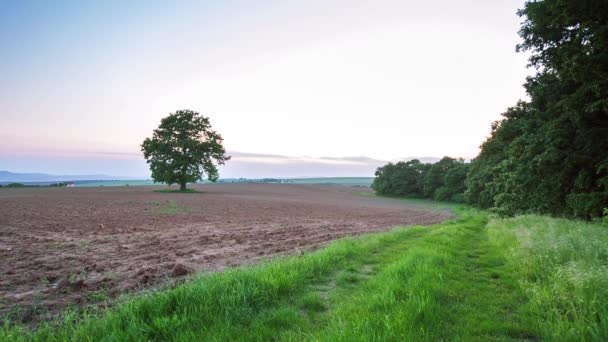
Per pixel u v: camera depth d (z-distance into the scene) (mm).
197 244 12773
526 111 24719
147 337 3949
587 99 14406
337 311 4695
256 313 4801
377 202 71188
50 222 19328
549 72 18406
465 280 6512
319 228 19609
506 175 25141
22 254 10352
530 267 6785
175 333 3980
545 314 4441
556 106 17125
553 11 13312
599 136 15633
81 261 9375
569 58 13062
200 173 66750
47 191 65188
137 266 8742
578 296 4398
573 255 6750
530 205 21797
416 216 34406
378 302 4855
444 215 37031
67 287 6535
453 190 79125
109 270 8250
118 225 18781
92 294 6066
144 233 15836
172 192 66250
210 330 4059
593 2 11891
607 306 4051
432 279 6078
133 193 60000
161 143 64812
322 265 7516
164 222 20922
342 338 3576
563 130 16844
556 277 5352
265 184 136250
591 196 16078
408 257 7934
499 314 4715
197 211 30344
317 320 4570
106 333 3961
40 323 4621
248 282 5672
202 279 6070
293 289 5844
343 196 92188
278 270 6570
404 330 3797
